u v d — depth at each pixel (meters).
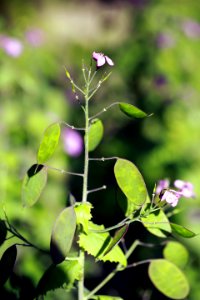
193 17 6.88
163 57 5.95
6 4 7.32
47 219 3.98
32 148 4.78
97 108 6.07
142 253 4.30
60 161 4.93
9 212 3.53
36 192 1.91
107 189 5.31
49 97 5.26
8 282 2.24
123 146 5.52
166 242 2.23
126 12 8.21
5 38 4.92
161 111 5.72
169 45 5.99
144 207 2.00
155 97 5.85
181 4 7.02
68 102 6.25
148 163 5.22
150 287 3.37
